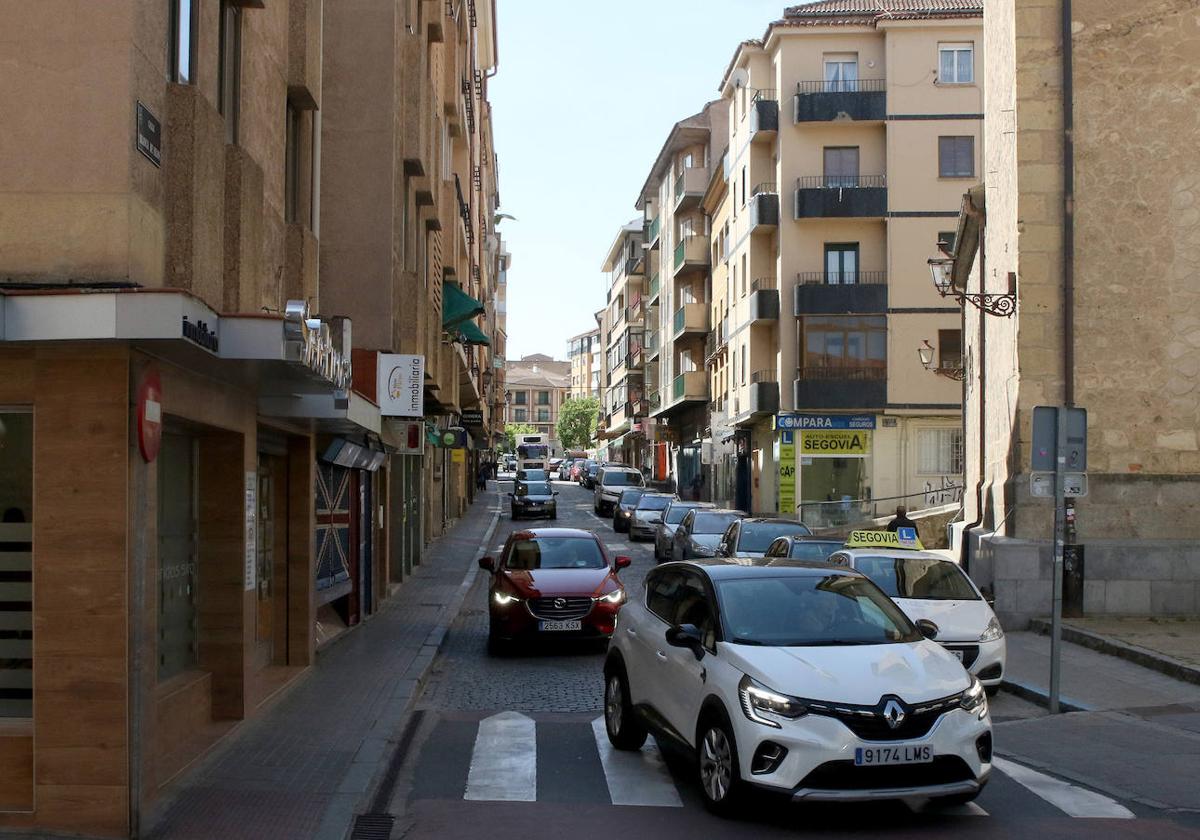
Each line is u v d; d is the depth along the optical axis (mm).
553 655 14727
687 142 53750
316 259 11820
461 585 22953
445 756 8953
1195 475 16953
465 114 33812
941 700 6754
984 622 11812
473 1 37594
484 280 54812
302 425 11891
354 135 16281
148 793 6785
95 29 6699
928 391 37625
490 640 15094
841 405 37594
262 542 12062
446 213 25172
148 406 6688
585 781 8109
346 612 16531
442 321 24938
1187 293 17188
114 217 6645
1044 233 17375
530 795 7730
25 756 6574
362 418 11805
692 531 25328
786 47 38812
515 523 45531
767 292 39188
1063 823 6988
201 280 7562
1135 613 16469
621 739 9000
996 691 11930
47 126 6668
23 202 6633
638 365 76000
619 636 9258
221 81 8938
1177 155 17281
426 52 20312
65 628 6469
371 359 15398
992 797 7586
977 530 19375
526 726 10078
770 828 6859
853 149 38656
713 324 51062
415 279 17891
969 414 22047
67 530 6477
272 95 10359
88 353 6512
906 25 37906
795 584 8102
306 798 7293
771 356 40875
